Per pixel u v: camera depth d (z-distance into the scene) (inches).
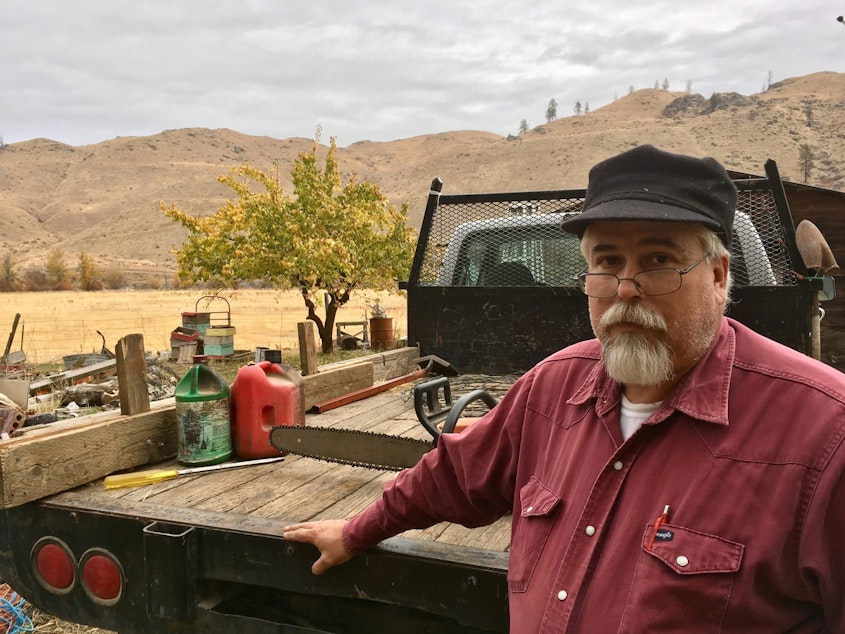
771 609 53.0
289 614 96.0
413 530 88.1
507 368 181.8
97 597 95.1
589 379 67.7
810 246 143.1
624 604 55.6
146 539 87.7
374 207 557.0
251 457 120.9
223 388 118.0
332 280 518.0
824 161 7278.5
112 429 108.9
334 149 561.6
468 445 75.8
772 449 54.1
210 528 87.7
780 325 148.2
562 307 176.2
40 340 865.5
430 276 193.6
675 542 54.4
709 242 61.2
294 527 83.4
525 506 67.2
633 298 60.6
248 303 1573.6
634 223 61.0
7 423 252.7
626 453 59.9
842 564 51.4
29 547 100.1
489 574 74.9
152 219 7209.6
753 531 52.7
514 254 188.9
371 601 95.1
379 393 170.4
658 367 58.9
